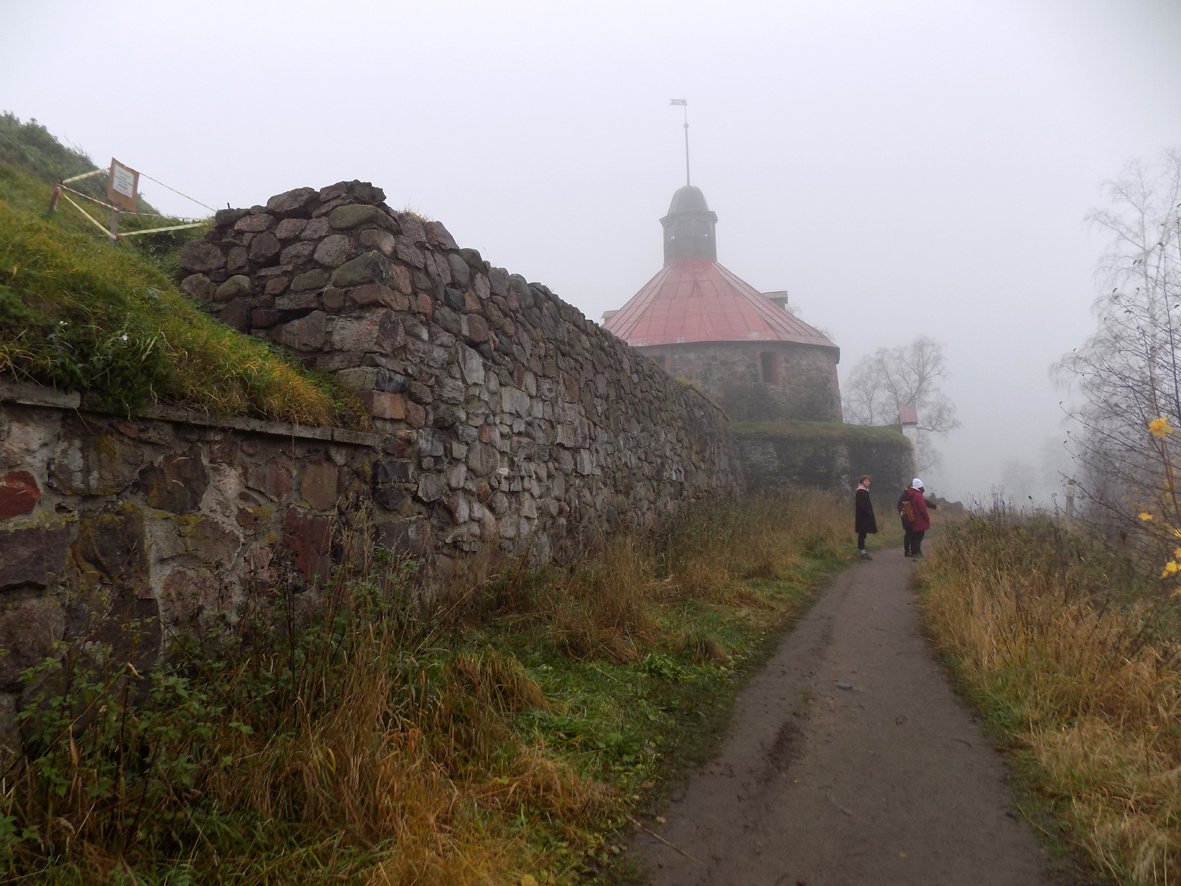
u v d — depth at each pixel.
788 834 2.76
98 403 2.66
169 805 2.32
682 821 2.86
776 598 7.05
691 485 12.32
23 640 2.36
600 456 8.13
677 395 12.27
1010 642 4.50
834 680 4.68
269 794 2.43
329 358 4.48
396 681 3.16
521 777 2.88
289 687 2.89
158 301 3.60
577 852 2.57
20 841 1.99
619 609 5.32
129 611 2.76
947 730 3.78
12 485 2.39
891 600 7.32
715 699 4.23
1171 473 5.23
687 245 32.12
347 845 2.37
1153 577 5.56
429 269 5.06
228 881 2.13
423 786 2.62
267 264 4.89
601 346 8.59
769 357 25.00
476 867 2.32
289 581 3.56
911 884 2.43
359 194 4.67
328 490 3.94
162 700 2.64
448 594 4.73
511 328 6.21
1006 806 2.94
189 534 3.07
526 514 6.23
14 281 2.73
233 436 3.34
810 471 21.67
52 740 2.29
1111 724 3.45
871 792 3.10
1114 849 2.55
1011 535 7.57
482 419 5.58
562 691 3.96
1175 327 5.48
